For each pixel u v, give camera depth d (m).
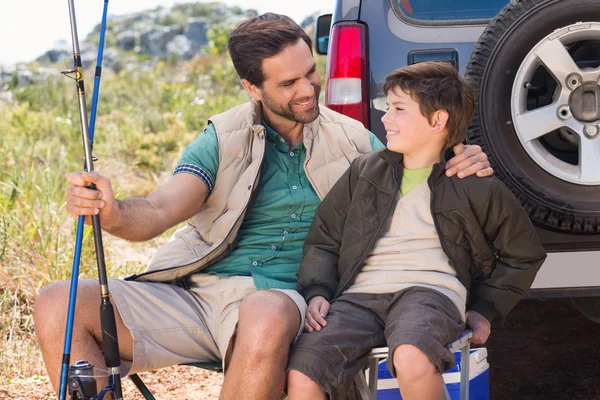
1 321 4.83
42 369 4.38
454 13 3.95
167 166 8.95
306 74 3.14
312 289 3.07
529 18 3.59
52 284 2.97
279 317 2.76
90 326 2.92
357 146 3.37
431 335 2.71
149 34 39.38
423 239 3.02
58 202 6.42
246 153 3.25
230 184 3.23
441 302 2.87
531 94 3.88
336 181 3.27
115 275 5.58
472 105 3.06
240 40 3.16
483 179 2.98
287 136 3.33
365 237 3.04
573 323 5.07
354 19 3.97
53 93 13.01
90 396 2.62
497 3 3.94
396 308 2.89
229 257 3.26
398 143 3.01
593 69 3.61
